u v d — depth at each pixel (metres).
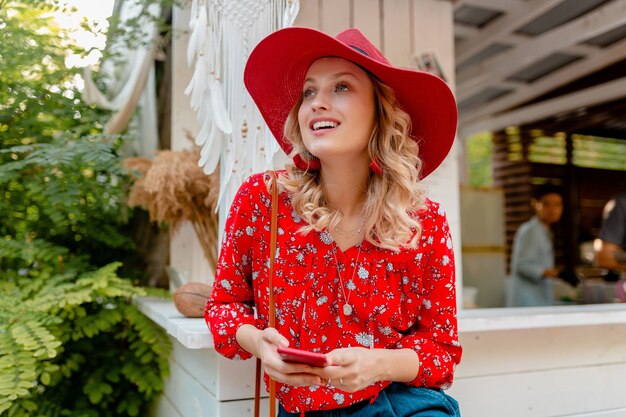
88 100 2.86
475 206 4.74
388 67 1.14
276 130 1.43
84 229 2.79
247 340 1.16
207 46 1.70
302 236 1.20
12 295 2.23
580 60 4.13
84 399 2.45
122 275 3.04
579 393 2.08
